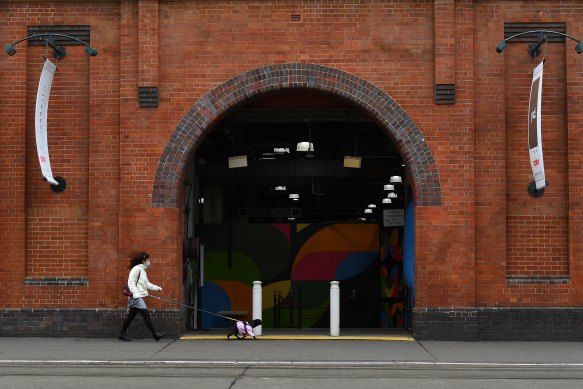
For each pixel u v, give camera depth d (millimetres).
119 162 18203
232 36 18281
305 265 22453
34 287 18203
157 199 18094
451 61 17953
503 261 17875
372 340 17938
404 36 18188
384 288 22297
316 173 25734
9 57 18391
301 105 19359
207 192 26750
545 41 17781
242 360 14859
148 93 18141
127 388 11727
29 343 17094
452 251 17828
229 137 22812
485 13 18141
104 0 18391
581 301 17844
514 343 17438
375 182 28219
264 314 22344
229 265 22438
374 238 22484
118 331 18047
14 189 18266
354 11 18234
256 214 33812
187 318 20078
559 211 18062
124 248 18062
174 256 18031
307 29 18234
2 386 11859
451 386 12094
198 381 12453
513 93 18156
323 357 15320
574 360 15078
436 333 17750
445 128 17969
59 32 18438
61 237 18344
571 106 17969
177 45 18297
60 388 11695
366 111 18203
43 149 17312
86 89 18406
